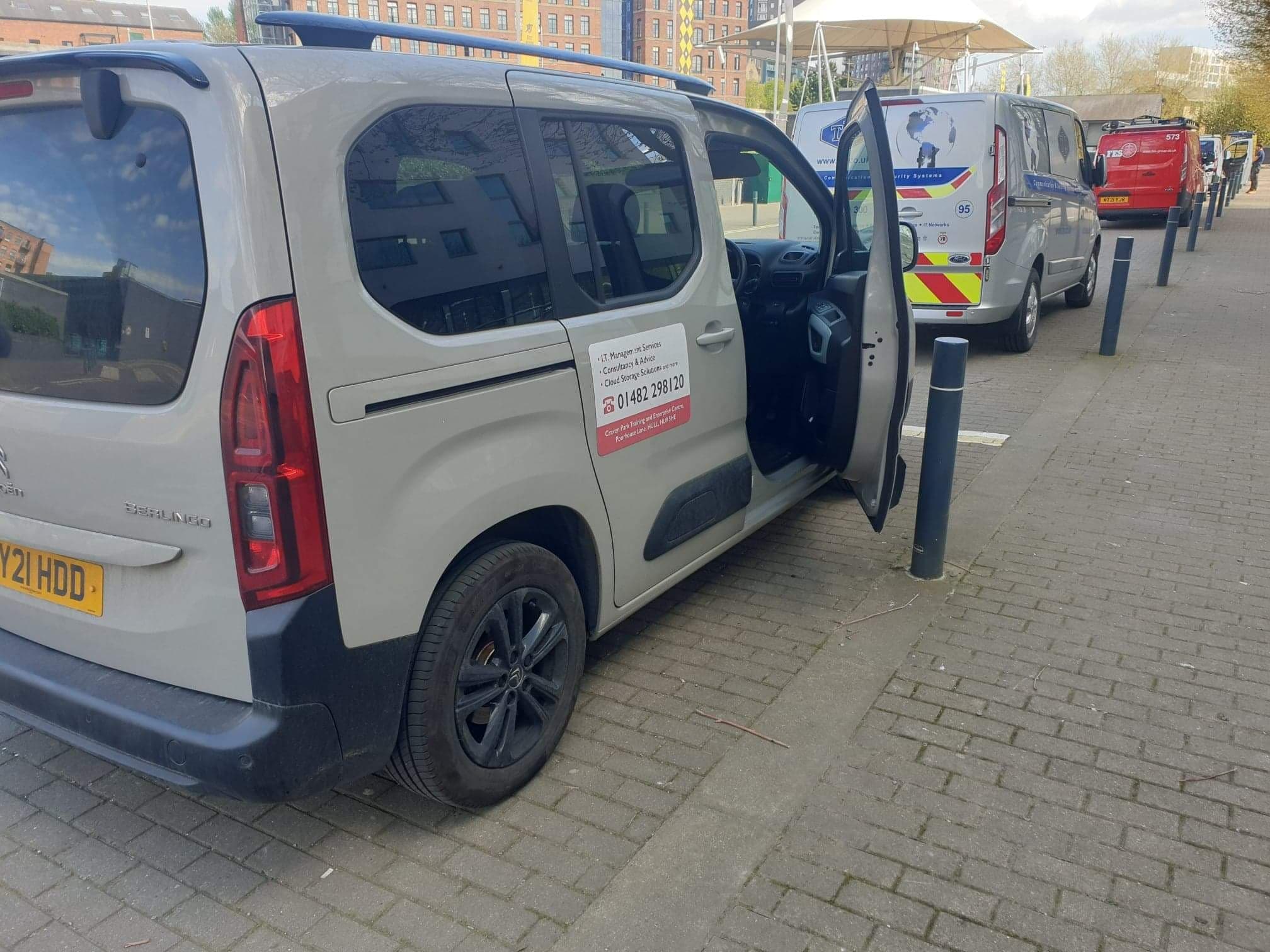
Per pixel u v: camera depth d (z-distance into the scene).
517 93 2.73
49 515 2.43
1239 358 8.62
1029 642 3.73
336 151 2.17
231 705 2.24
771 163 4.15
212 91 2.00
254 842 2.67
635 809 2.77
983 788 2.85
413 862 2.57
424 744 2.48
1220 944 2.27
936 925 2.34
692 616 3.99
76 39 82.75
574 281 2.88
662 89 3.47
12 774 2.99
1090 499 5.27
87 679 2.43
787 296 4.67
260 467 2.05
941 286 8.27
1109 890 2.44
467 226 2.53
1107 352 8.81
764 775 2.92
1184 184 22.44
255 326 2.01
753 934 2.31
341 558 2.19
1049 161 9.30
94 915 2.40
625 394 3.06
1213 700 3.31
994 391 7.71
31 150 2.27
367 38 2.42
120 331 2.19
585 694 3.41
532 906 2.41
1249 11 17.70
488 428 2.55
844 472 4.00
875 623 3.90
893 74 20.31
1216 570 4.34
